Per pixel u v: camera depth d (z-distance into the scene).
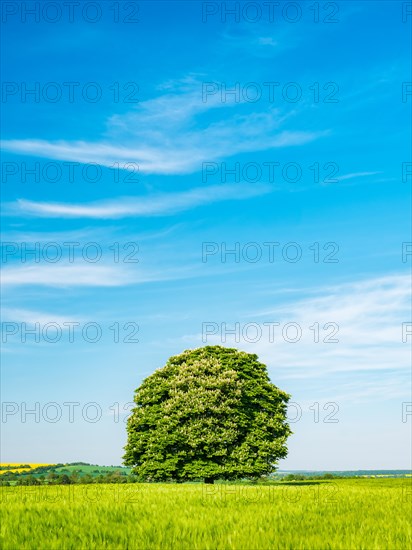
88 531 12.35
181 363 48.78
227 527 13.48
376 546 11.20
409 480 56.31
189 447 43.53
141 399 46.47
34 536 12.01
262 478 46.06
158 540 11.78
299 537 12.43
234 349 49.28
